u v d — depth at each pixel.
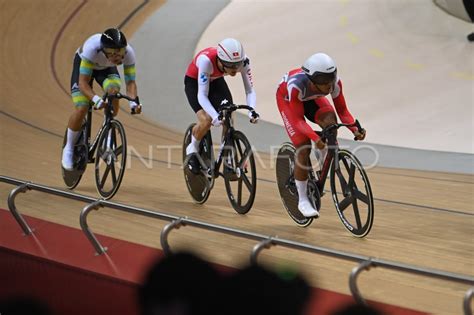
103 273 11.96
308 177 14.89
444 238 14.77
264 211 16.78
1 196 17.61
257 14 39.62
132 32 39.97
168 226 11.41
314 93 14.14
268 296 5.21
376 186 20.19
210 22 40.12
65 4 42.09
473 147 25.73
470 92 29.70
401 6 36.88
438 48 33.22
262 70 34.09
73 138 17.72
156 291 5.44
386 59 33.16
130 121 29.23
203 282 5.38
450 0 34.38
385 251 13.75
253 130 28.70
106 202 12.50
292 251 13.60
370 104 30.06
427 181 20.98
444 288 11.80
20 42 38.00
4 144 24.00
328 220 16.02
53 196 17.66
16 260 13.48
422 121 28.25
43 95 31.86
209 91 16.27
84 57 16.52
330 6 38.69
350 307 5.00
